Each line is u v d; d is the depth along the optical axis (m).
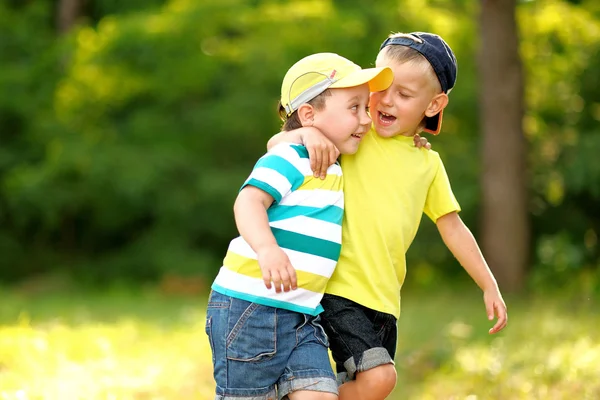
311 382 8.92
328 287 9.54
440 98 9.92
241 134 44.62
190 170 44.59
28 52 51.81
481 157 37.41
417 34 9.98
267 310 9.03
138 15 47.88
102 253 51.47
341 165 9.84
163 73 44.72
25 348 17.17
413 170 9.91
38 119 48.00
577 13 43.94
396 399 15.96
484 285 10.29
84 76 45.53
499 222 36.69
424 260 44.66
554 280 39.31
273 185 8.98
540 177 42.44
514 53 36.19
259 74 43.69
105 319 27.50
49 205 44.97
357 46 42.97
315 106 9.50
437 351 19.58
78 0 53.81
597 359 18.39
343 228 9.64
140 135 45.53
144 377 15.98
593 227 43.94
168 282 43.78
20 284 46.25
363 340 9.34
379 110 9.86
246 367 9.08
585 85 43.09
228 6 44.66
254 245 8.60
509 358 18.78
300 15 44.03
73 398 13.69
